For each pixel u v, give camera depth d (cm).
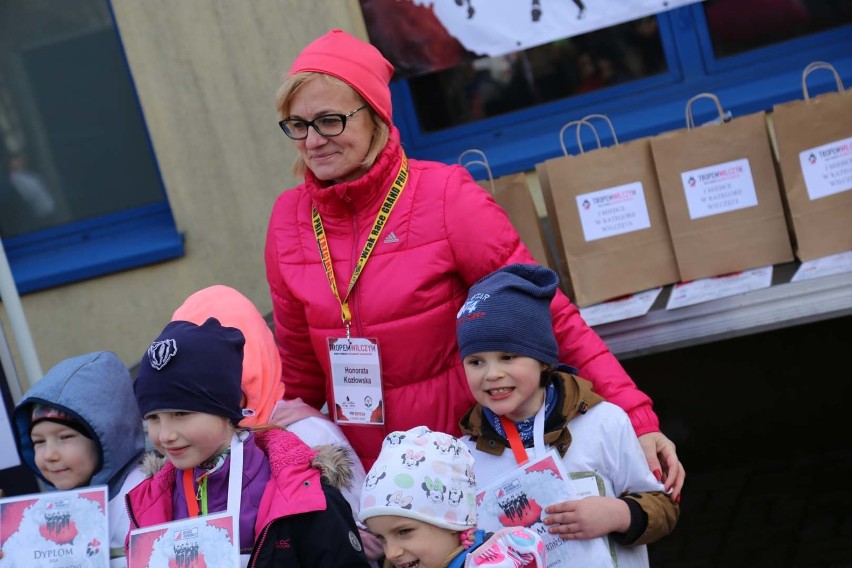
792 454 587
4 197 701
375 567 340
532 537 277
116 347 676
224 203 655
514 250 343
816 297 424
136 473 350
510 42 634
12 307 466
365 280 344
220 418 298
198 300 362
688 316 435
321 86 334
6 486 429
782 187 475
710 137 474
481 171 637
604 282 481
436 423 345
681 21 629
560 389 321
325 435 346
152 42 645
